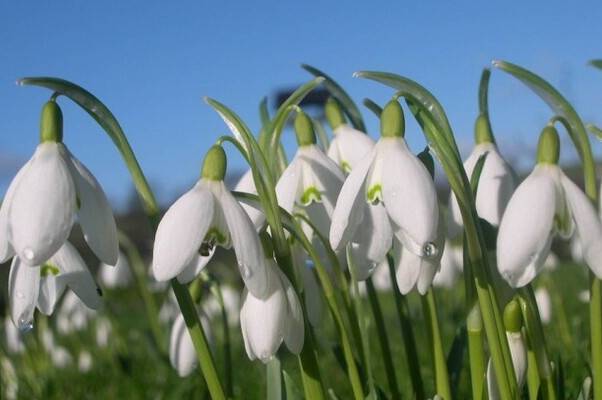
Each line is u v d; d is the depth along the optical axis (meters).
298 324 0.33
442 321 0.81
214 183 0.32
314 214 0.38
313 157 0.37
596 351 0.33
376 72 0.33
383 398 0.39
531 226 0.31
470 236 0.33
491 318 0.33
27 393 0.72
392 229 0.34
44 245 0.32
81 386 0.75
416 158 0.32
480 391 0.34
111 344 0.84
